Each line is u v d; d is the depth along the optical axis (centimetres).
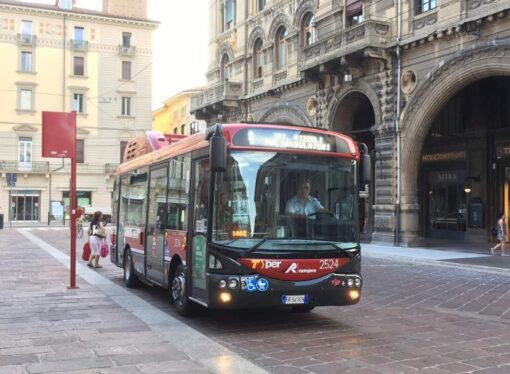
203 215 790
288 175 781
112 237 1438
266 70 3275
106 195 5425
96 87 5394
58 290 1102
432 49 2128
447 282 1330
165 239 970
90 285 1177
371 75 2414
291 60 3030
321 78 2719
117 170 1426
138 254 1148
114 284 1206
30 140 5194
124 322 801
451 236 2628
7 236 3122
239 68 3581
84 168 5347
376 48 2286
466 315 923
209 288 742
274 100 3212
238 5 3616
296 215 774
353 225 809
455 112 2588
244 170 763
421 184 2803
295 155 789
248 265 737
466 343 721
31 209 5209
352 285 788
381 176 2361
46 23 5222
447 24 2033
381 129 2339
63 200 5297
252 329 791
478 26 1917
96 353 632
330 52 2519
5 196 5094
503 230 1966
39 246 2353
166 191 987
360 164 836
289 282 750
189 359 611
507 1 1805
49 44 5231
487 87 2405
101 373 557
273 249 748
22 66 5159
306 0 2888
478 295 1139
